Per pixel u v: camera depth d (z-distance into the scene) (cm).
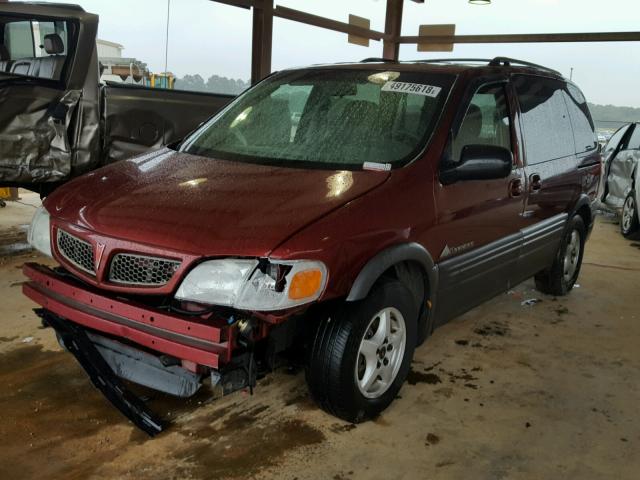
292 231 225
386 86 323
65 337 263
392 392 282
